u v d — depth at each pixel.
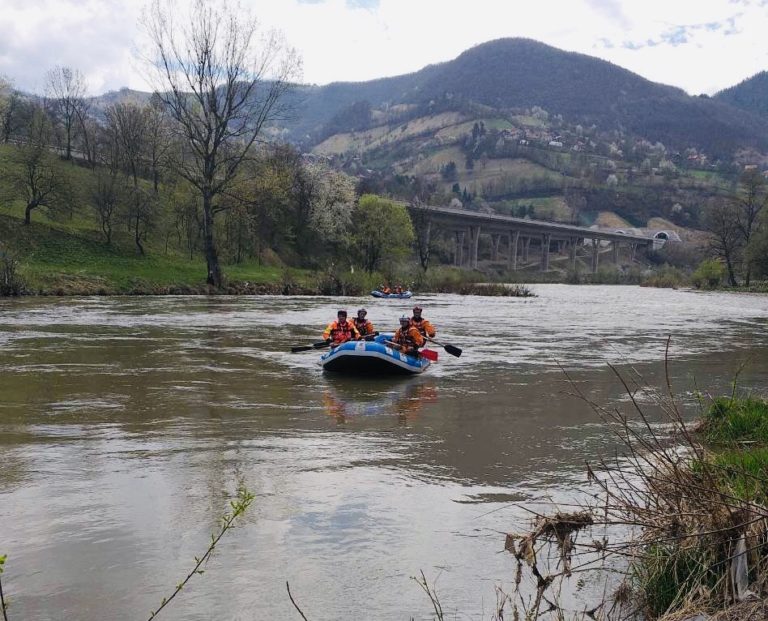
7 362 13.20
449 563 4.37
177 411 9.00
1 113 65.75
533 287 84.75
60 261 43.00
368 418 8.83
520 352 16.58
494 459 6.86
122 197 49.28
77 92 66.88
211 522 4.98
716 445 7.13
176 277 45.00
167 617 3.64
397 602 3.85
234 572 4.18
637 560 4.18
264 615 3.68
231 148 49.28
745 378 12.69
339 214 70.62
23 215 48.09
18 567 4.19
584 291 72.06
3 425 8.01
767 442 6.80
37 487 5.71
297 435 7.77
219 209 44.38
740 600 3.41
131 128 61.25
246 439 7.52
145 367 12.92
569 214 195.25
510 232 120.19
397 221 68.19
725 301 50.44
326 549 4.55
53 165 48.25
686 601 3.50
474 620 3.65
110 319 23.20
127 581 4.03
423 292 61.25
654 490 4.34
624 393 10.93
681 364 14.62
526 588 4.03
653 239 153.12
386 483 6.01
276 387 11.12
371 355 12.52
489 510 5.35
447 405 9.80
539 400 10.27
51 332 18.62
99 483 5.84
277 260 61.62
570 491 5.84
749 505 3.76
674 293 68.25
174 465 6.42
